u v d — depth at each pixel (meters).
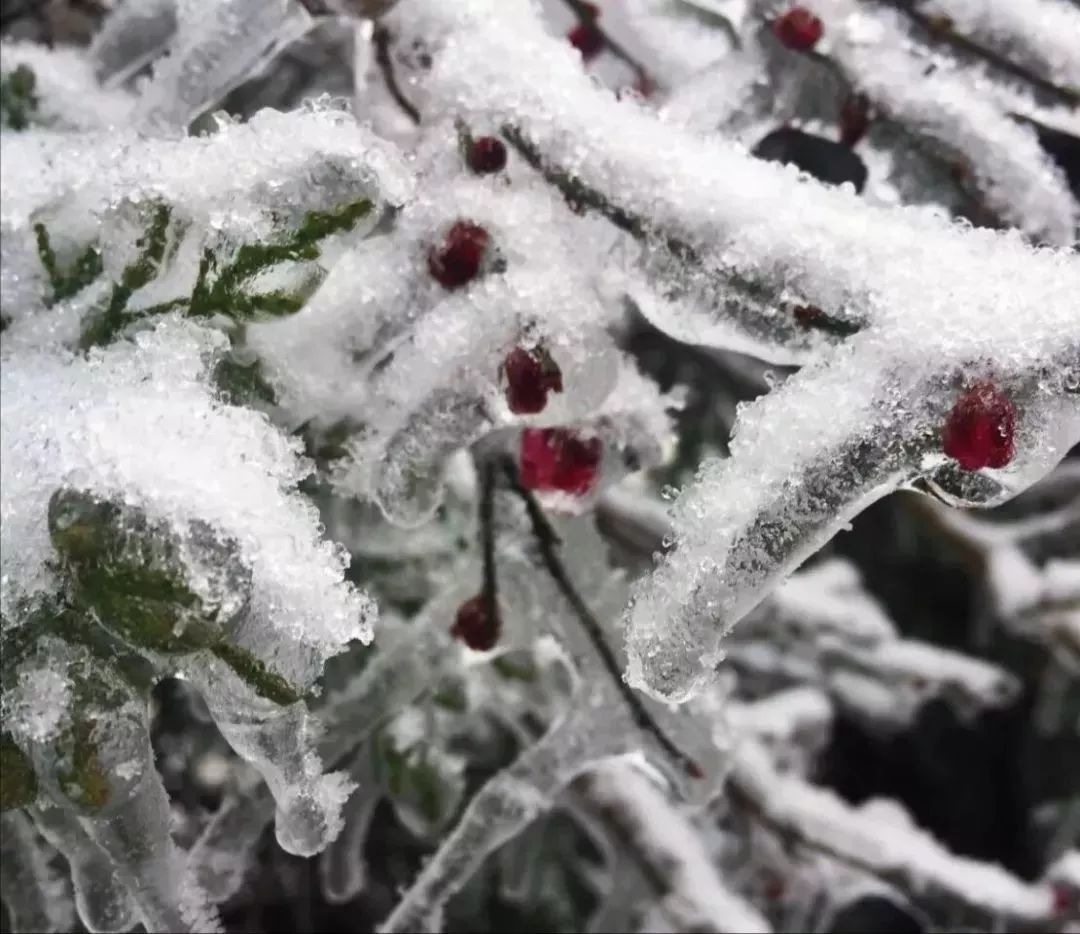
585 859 0.39
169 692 0.31
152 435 0.19
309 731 0.21
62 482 0.19
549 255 0.22
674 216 0.21
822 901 0.39
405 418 0.23
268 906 0.36
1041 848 0.48
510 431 0.25
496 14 0.22
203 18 0.23
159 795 0.21
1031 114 0.24
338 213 0.20
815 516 0.20
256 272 0.20
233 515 0.19
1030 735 0.48
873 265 0.20
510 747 0.33
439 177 0.22
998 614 0.42
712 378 0.37
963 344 0.20
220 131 0.21
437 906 0.28
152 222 0.21
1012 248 0.20
